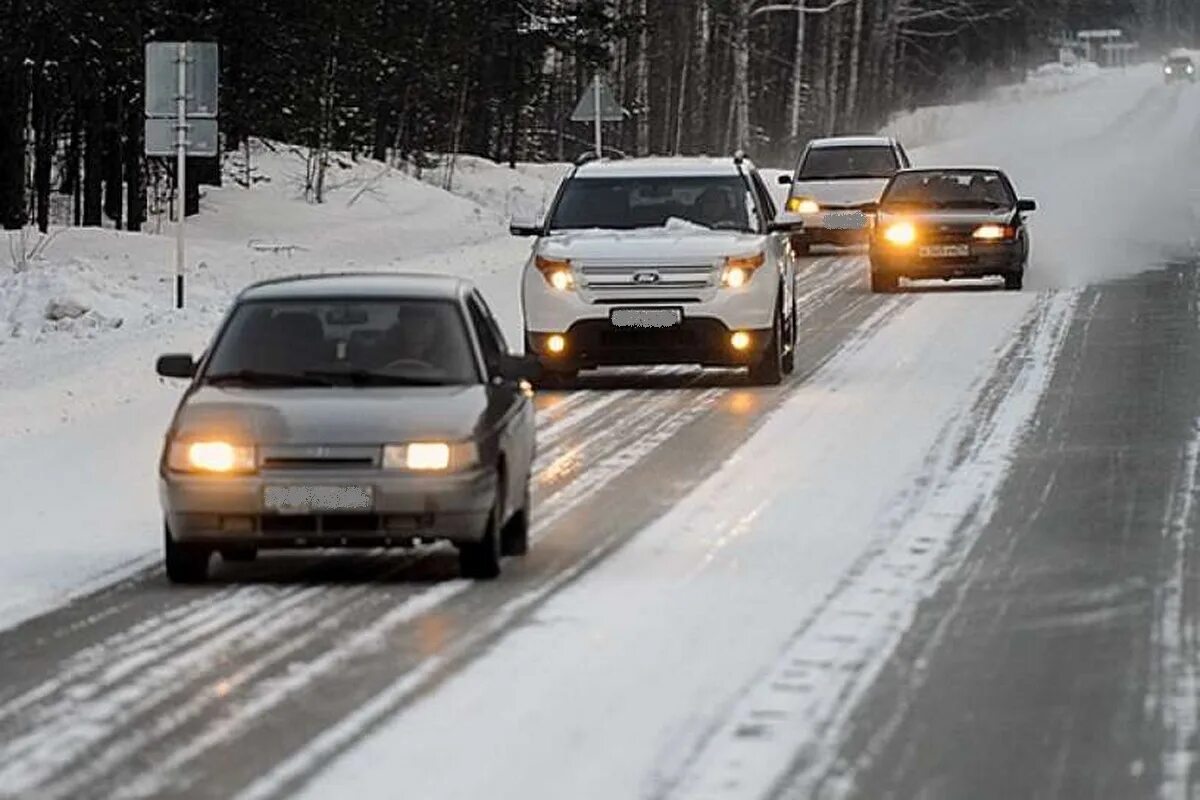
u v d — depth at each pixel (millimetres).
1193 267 100125
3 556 37344
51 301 75875
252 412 34656
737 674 27906
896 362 66625
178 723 25594
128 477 46062
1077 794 22422
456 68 164125
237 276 95625
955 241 90312
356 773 23234
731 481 44844
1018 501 42000
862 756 23891
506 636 30406
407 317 37438
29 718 25922
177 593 34156
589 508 41906
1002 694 26844
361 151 159625
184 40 110125
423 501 33906
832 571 35188
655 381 64125
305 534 34031
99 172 112312
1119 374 62125
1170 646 29625
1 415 54469
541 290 61531
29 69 98375
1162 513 40562
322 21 122250
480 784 22750
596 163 65875
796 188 118438
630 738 24641
